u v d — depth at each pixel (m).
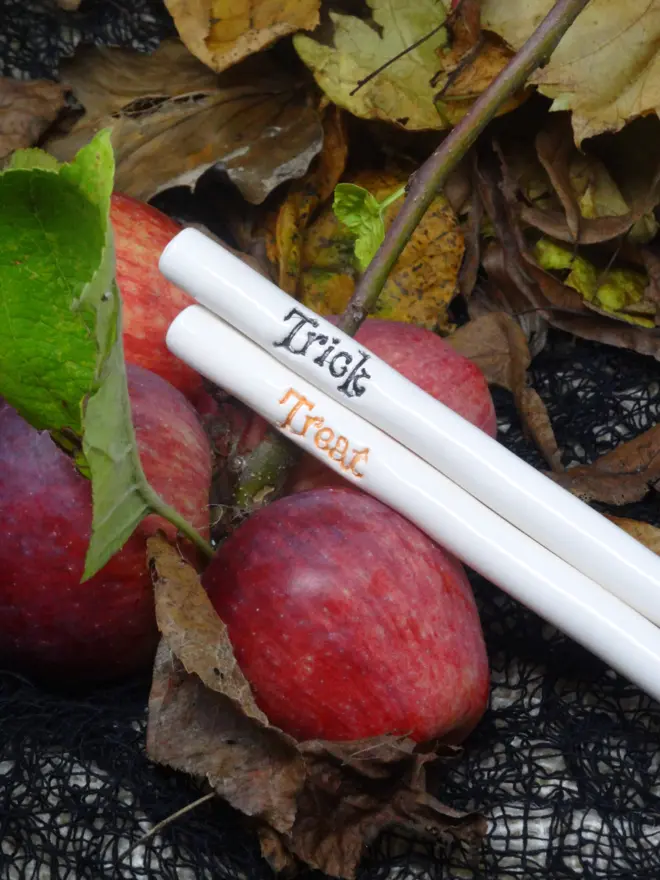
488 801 0.23
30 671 0.23
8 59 0.35
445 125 0.31
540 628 0.27
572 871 0.22
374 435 0.22
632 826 0.23
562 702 0.25
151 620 0.22
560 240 0.32
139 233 0.25
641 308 0.31
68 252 0.17
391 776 0.21
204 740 0.20
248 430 0.25
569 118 0.31
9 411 0.21
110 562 0.21
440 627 0.21
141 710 0.24
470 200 0.32
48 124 0.32
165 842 0.22
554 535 0.22
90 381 0.18
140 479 0.19
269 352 0.22
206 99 0.32
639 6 0.28
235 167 0.31
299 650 0.20
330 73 0.31
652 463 0.28
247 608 0.21
